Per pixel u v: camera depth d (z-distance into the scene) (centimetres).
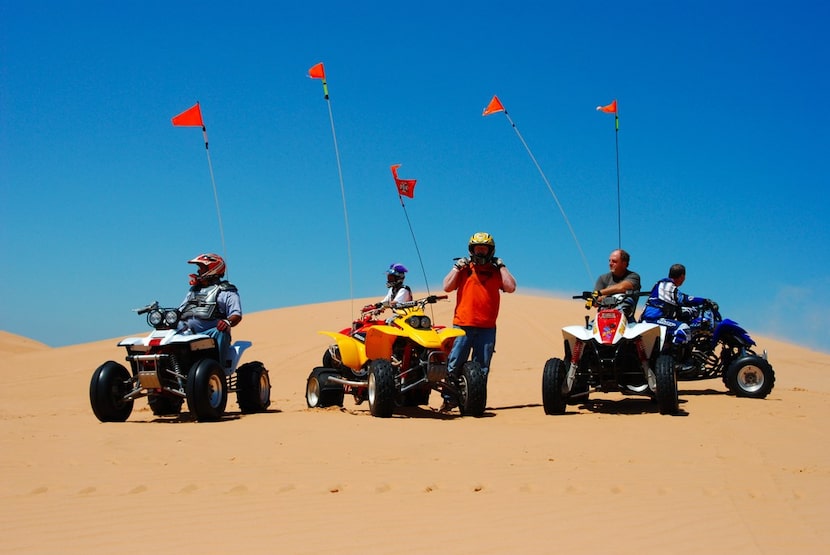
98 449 786
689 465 709
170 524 516
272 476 657
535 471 679
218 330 1086
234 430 907
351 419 1002
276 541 479
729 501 579
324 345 2392
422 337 1041
